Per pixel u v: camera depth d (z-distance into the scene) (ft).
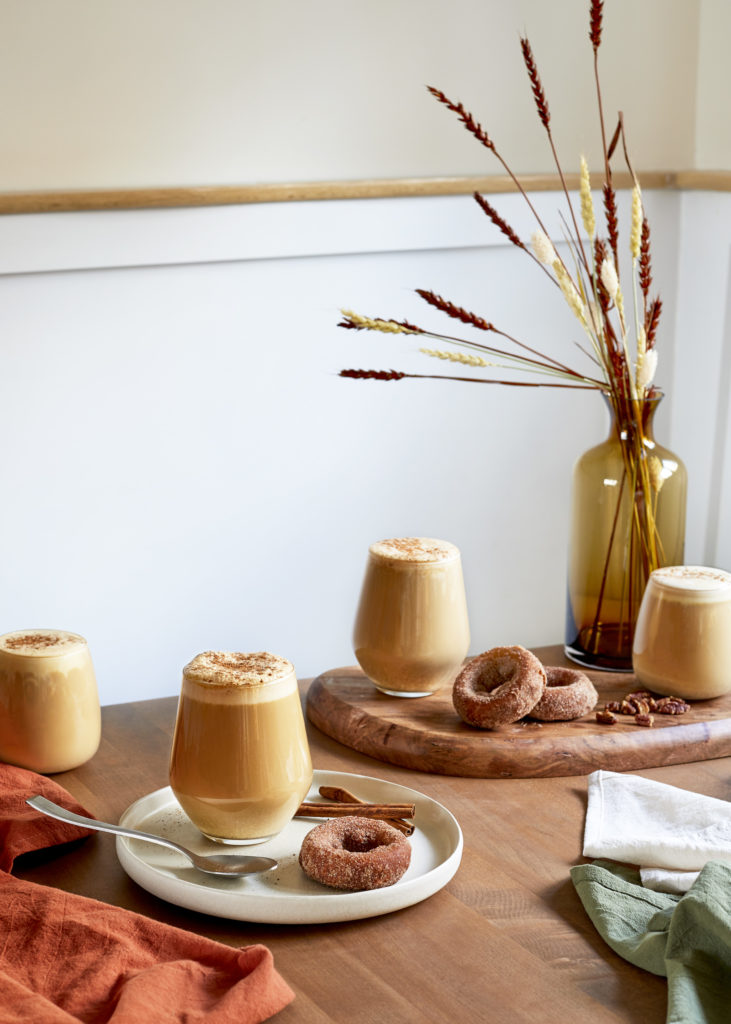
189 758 4.87
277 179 6.85
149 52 6.59
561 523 7.65
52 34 6.47
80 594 6.91
